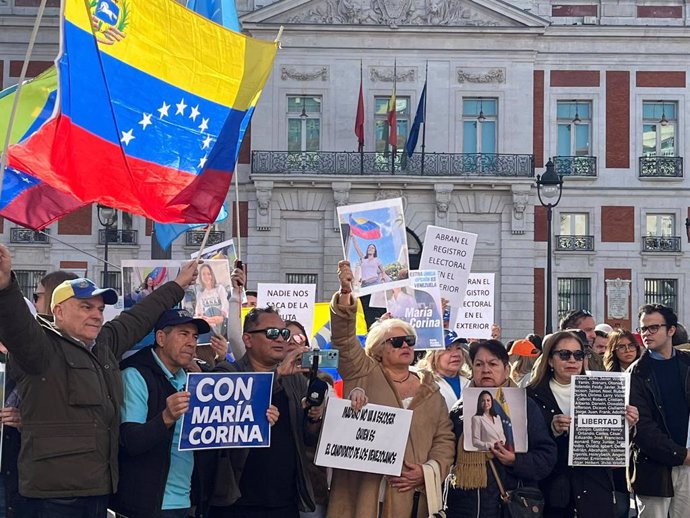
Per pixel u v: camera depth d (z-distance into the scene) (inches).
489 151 1039.6
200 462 193.0
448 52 1035.3
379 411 193.5
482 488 203.2
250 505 193.2
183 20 211.9
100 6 202.4
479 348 209.9
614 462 214.1
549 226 693.9
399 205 247.6
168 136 209.6
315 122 1035.9
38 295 225.8
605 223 1039.0
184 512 186.5
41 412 167.6
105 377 174.6
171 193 208.7
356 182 1018.7
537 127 1040.2
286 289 302.2
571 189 1035.3
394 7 1031.6
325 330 301.1
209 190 211.3
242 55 217.8
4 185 215.0
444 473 199.0
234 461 192.1
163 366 188.9
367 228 247.4
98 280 1034.7
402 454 193.8
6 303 158.4
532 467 202.2
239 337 235.1
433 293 252.7
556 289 1035.3
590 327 303.0
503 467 205.5
